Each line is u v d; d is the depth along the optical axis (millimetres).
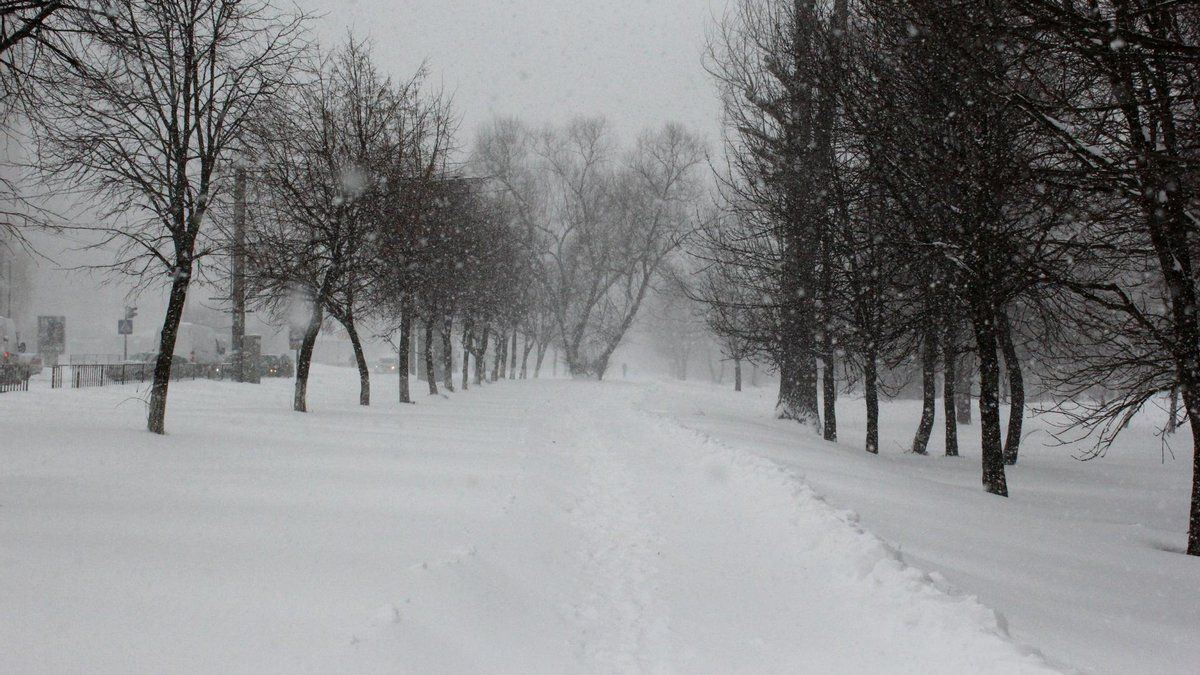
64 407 15914
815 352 20234
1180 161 7848
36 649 4078
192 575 5582
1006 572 8211
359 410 21078
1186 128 8914
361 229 20078
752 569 7652
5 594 4812
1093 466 21297
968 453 23203
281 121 17188
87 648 4164
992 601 6730
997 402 14445
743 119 20531
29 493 7754
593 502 11211
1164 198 8352
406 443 14430
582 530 9484
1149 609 7539
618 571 7770
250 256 17688
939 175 12203
